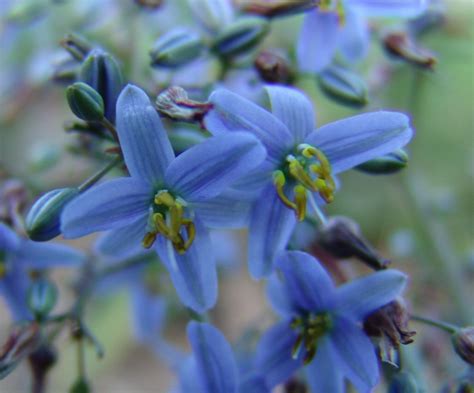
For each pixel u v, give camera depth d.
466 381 0.11
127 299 0.20
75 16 0.15
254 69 0.12
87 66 0.10
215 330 0.10
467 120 0.20
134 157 0.09
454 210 0.19
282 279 0.10
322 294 0.10
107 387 0.22
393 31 0.13
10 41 0.16
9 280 0.11
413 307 0.16
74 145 0.13
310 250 0.11
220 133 0.09
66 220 0.09
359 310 0.10
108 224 0.09
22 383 0.20
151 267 0.15
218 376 0.10
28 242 0.11
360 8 0.13
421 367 0.13
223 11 0.12
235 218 0.10
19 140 0.20
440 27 0.15
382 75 0.16
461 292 0.15
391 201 0.20
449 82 0.20
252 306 0.21
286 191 0.10
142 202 0.09
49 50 0.16
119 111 0.09
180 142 0.10
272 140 0.09
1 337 0.20
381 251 0.20
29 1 0.15
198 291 0.09
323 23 0.12
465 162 0.21
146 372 0.22
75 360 0.20
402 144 0.10
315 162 0.10
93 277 0.13
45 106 0.20
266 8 0.12
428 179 0.21
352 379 0.10
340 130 0.10
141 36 0.14
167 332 0.19
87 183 0.10
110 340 0.20
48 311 0.11
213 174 0.09
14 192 0.12
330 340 0.10
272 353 0.10
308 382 0.11
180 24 0.14
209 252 0.09
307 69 0.12
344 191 0.20
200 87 0.12
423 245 0.17
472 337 0.10
